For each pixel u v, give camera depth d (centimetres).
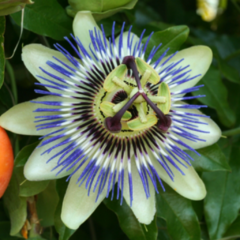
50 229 21
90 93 19
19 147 21
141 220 18
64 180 19
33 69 17
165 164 18
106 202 20
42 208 20
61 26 20
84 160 18
